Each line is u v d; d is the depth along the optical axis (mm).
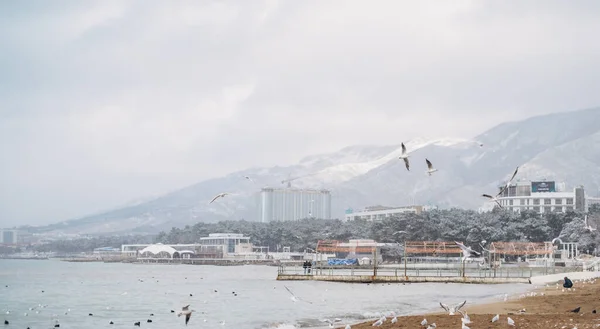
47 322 94688
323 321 83562
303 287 157500
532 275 181000
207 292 157875
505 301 98562
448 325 67062
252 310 101375
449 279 163125
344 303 109750
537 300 97500
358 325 73500
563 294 107438
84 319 97375
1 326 91000
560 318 69438
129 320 94312
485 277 162000
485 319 70688
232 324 83688
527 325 64750
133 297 146125
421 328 66312
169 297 142750
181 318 94125
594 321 66375
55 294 168125
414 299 116188
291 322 83062
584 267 194750
